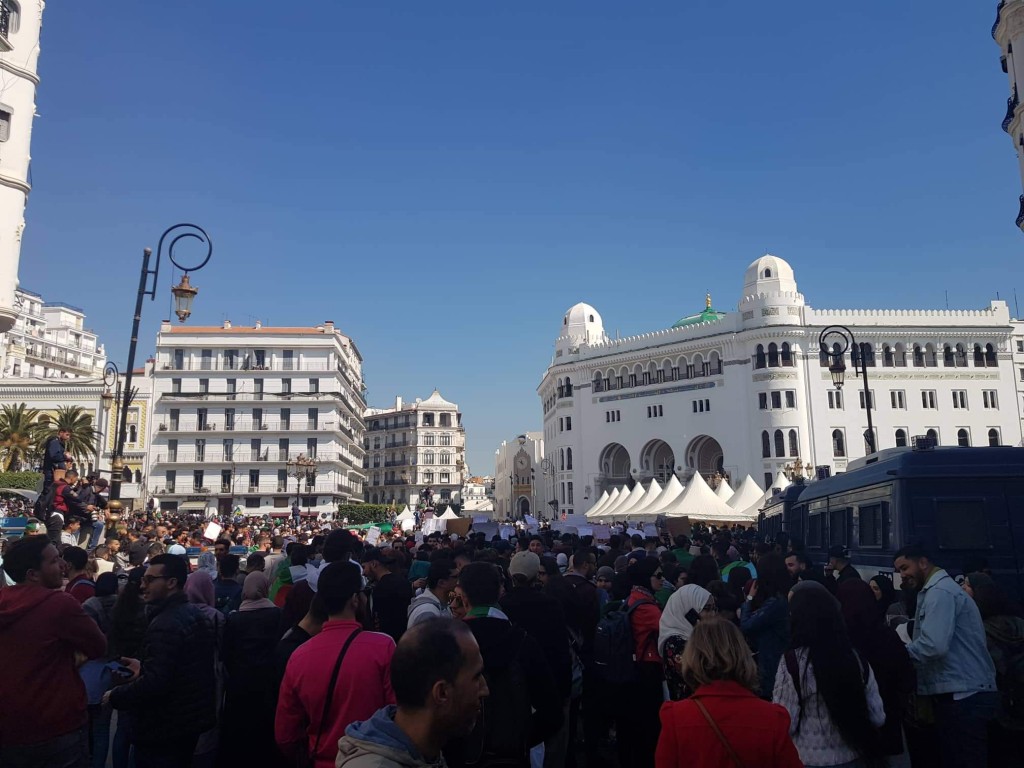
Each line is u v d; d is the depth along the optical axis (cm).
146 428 8400
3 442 6369
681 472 7662
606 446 8381
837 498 1645
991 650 733
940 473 1200
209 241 1938
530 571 695
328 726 490
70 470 2156
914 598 925
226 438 8488
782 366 7112
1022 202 3173
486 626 549
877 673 611
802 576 1045
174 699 646
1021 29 3127
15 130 3194
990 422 7300
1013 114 3177
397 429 12669
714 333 7538
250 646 739
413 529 4803
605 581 1141
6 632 537
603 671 862
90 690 744
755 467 7100
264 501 8412
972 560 891
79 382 7631
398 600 854
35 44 3297
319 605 627
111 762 827
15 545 569
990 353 7444
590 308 9531
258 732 720
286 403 8581
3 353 9775
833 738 511
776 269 7469
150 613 774
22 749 528
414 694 334
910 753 712
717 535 2256
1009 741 713
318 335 8844
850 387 7156
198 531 2922
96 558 1171
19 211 3195
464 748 502
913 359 7306
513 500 12200
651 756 848
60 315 11994
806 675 520
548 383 9612
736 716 411
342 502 9175
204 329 8638
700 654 431
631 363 8262
